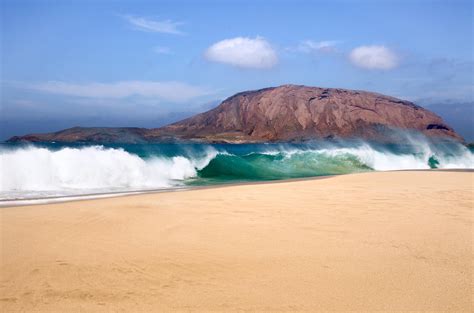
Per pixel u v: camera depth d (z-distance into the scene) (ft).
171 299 12.87
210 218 24.54
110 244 18.86
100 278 14.64
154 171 61.82
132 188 49.90
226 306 12.35
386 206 28.45
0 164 47.16
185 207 28.19
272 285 13.98
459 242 19.26
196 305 12.41
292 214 25.72
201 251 17.84
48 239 19.65
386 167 99.25
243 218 24.56
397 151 115.85
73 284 14.10
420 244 18.90
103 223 23.15
